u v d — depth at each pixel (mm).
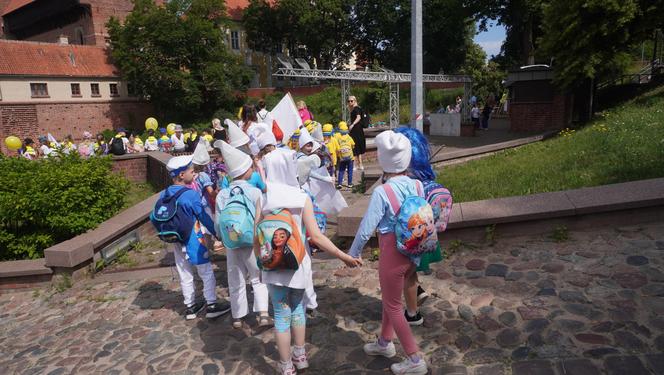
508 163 9930
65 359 4641
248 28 55688
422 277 4934
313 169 6172
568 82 14625
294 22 53625
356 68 66312
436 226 3697
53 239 8078
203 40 46219
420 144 3848
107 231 7555
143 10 44125
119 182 9141
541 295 4184
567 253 4840
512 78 18547
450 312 4215
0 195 7797
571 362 3271
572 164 8156
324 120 44625
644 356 3209
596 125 12391
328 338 4160
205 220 4730
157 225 4719
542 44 14898
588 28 13586
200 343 4516
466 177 8891
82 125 42094
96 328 5262
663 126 9680
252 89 52781
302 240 3477
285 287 3477
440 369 3453
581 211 5168
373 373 3586
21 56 39031
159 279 6566
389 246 3326
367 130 23953
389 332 3602
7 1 63688
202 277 4902
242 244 4277
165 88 43812
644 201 5027
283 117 6430
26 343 5199
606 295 3988
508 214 5336
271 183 3568
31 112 38750
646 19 13336
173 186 4820
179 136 15438
